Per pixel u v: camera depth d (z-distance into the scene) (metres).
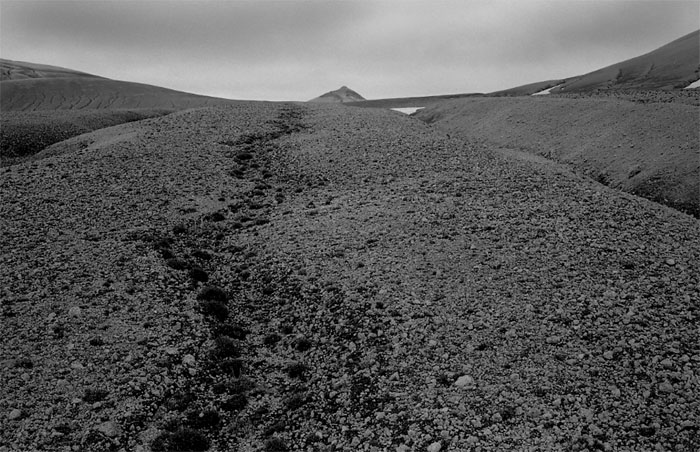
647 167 44.69
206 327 20.53
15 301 20.58
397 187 34.50
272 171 40.66
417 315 19.72
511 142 65.25
